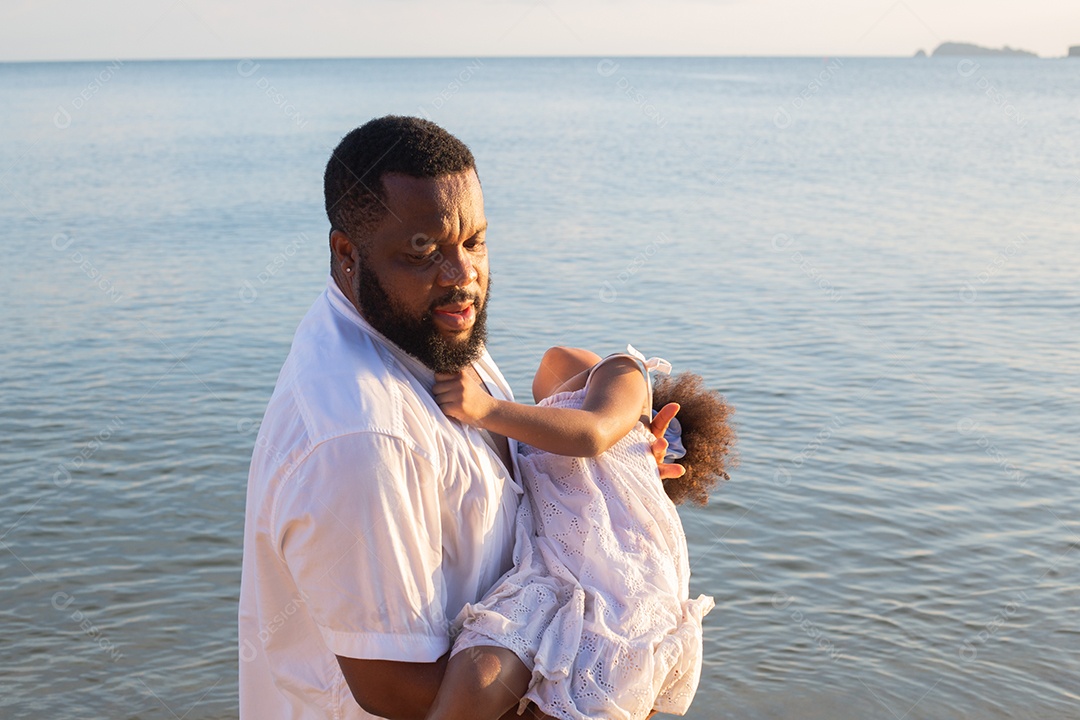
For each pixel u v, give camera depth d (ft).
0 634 23.11
